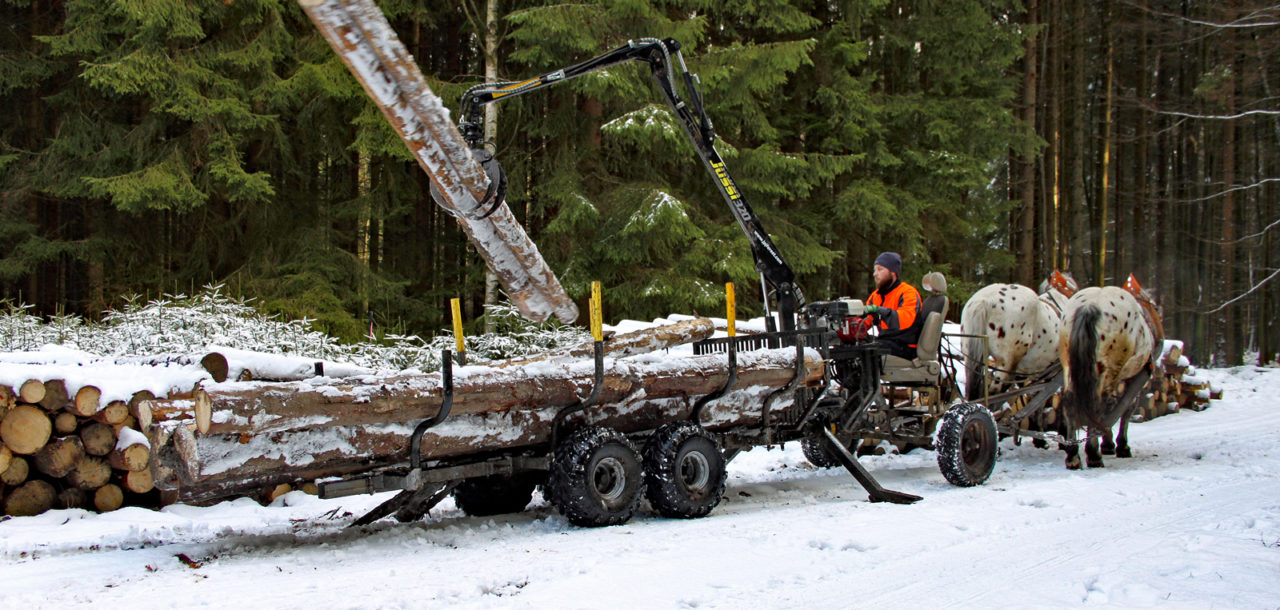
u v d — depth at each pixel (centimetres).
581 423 539
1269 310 2509
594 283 512
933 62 1895
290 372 612
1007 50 1894
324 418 420
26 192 1387
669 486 526
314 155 1546
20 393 540
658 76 673
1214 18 2350
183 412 506
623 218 1407
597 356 507
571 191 1391
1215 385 1727
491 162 411
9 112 1558
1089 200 2973
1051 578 402
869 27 1914
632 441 570
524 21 1367
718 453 559
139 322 870
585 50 1347
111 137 1369
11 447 542
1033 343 824
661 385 541
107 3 1291
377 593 363
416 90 323
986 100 1892
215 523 549
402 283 1467
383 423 451
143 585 377
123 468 574
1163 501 593
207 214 1483
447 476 477
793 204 1773
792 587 379
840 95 1689
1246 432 1062
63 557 434
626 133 1359
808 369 618
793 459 854
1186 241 2723
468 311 1670
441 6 1592
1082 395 765
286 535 496
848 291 2000
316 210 1509
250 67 1348
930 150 1859
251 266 1400
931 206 1823
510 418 502
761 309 1597
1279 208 2534
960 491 648
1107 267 3008
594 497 497
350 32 292
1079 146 2658
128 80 1223
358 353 1027
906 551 446
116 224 1452
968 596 373
